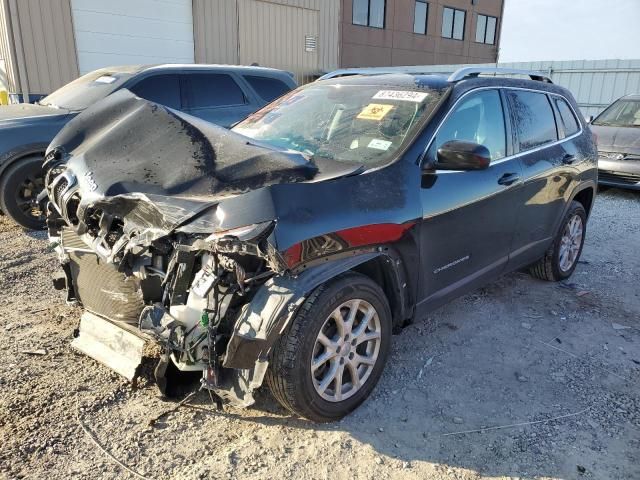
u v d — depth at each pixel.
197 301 2.61
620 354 3.83
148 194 2.75
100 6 12.12
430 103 3.58
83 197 2.98
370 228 2.89
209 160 2.92
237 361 2.55
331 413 2.93
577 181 4.98
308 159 3.13
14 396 3.02
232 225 2.44
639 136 9.38
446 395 3.28
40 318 3.97
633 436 2.94
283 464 2.65
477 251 3.84
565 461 2.74
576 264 5.41
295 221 2.56
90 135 3.60
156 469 2.57
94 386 3.15
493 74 4.35
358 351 3.12
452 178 3.50
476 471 2.66
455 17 28.83
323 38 17.12
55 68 11.70
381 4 24.45
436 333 4.05
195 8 13.73
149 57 13.16
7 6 10.87
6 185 6.13
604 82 14.62
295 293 2.60
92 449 2.67
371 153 3.37
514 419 3.06
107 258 2.86
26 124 6.24
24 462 2.55
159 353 3.08
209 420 2.94
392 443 2.84
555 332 4.14
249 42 15.09
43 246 5.72
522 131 4.32
